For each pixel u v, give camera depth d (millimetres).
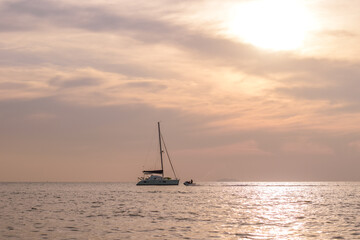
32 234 41000
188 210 66750
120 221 51188
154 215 58375
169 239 38469
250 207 73250
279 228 45438
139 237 39531
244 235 40688
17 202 85750
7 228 44969
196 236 40094
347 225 48156
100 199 95938
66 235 40500
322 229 44812
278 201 90875
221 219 53719
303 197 109938
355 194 131000
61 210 66188
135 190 150250
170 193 126125
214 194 122062
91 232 42344
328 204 82312
